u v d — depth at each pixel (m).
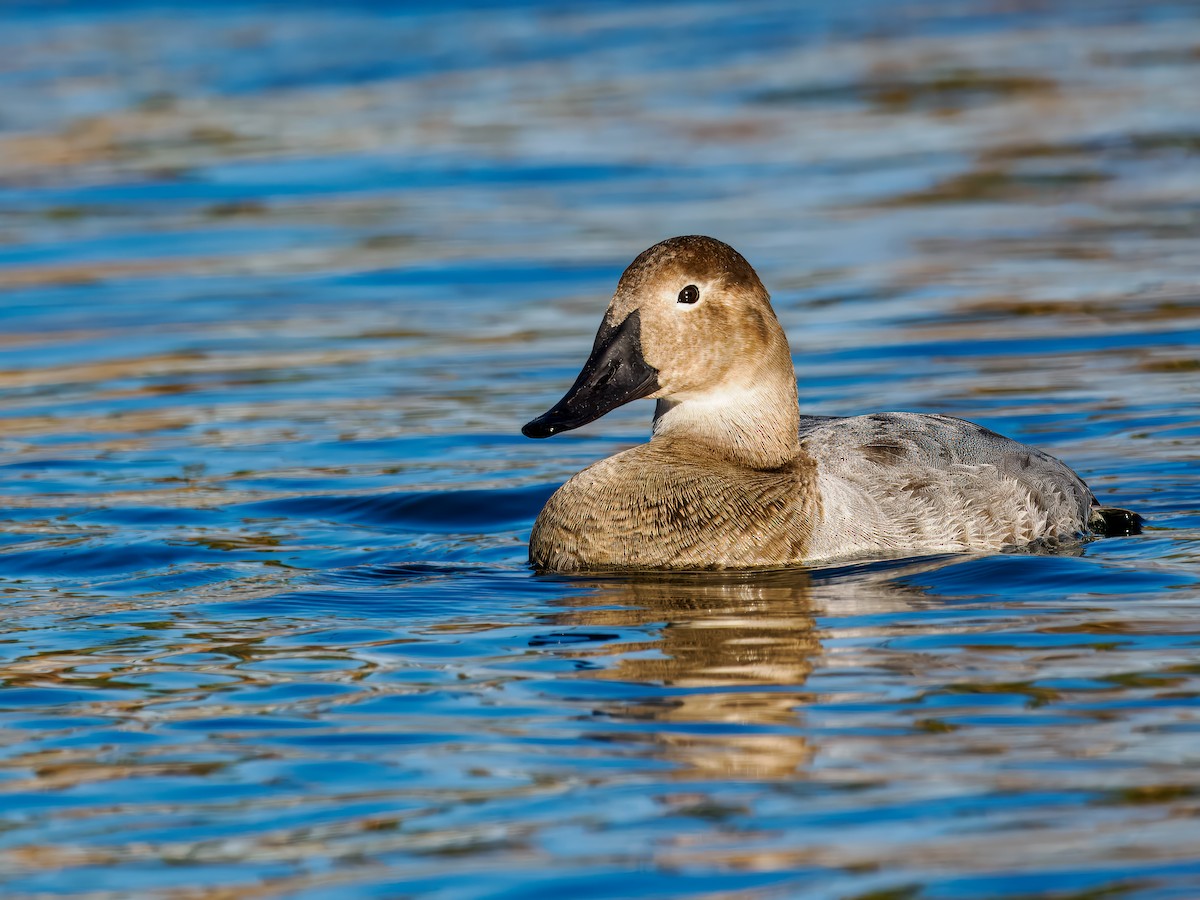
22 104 31.59
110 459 13.90
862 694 7.92
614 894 5.95
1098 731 7.32
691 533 10.48
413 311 19.27
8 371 17.09
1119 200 23.42
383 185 25.77
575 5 41.41
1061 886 5.91
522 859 6.25
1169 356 16.23
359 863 6.26
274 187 25.77
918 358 16.59
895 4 41.03
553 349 17.47
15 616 9.70
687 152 27.31
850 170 25.77
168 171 26.83
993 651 8.54
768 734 7.42
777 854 6.23
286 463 13.71
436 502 12.47
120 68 34.72
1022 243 21.30
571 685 8.19
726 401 10.92
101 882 6.17
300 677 8.42
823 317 18.34
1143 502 12.05
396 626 9.35
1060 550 10.84
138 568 10.84
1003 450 11.43
